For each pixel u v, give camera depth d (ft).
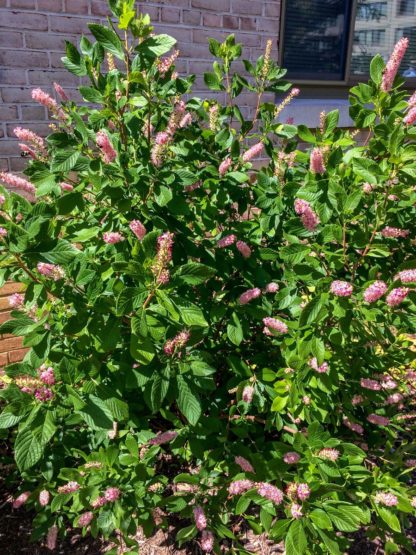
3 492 8.57
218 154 7.85
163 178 6.15
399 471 7.49
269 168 8.34
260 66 8.47
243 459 6.67
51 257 5.44
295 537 5.73
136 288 5.39
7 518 8.14
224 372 8.34
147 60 6.55
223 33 11.03
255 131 11.68
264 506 6.34
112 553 6.76
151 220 6.53
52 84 9.54
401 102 6.69
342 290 5.60
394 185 6.22
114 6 6.05
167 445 8.90
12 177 6.15
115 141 6.18
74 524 6.73
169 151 7.09
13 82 9.17
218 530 6.81
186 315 5.54
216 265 6.99
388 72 6.51
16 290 9.89
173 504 6.73
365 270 7.25
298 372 6.56
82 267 5.83
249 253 6.90
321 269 6.27
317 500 6.15
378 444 8.09
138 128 6.55
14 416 5.71
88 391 5.86
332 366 6.68
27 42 9.12
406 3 15.75
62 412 6.15
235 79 8.48
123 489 6.45
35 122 9.54
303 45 14.17
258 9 11.37
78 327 5.78
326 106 13.30
